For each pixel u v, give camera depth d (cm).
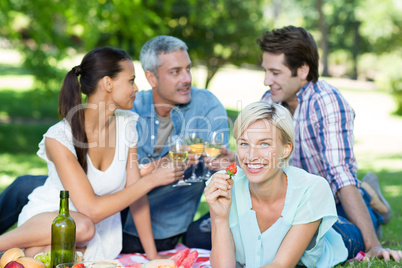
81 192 361
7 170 984
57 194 374
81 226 351
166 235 446
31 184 415
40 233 350
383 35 2327
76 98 368
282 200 332
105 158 386
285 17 4619
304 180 329
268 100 488
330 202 329
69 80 370
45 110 2059
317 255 343
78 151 369
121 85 375
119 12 1092
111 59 372
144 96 473
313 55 447
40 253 352
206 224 435
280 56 446
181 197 446
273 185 325
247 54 1719
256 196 334
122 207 369
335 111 436
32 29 1257
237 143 318
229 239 331
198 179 431
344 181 421
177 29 1559
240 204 339
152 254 412
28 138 1576
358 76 4359
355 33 4216
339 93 446
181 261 319
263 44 456
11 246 348
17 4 1161
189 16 1510
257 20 1703
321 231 333
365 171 1066
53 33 1275
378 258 384
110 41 1310
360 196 420
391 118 2309
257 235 333
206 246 443
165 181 377
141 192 374
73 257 315
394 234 499
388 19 2317
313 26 4341
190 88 461
